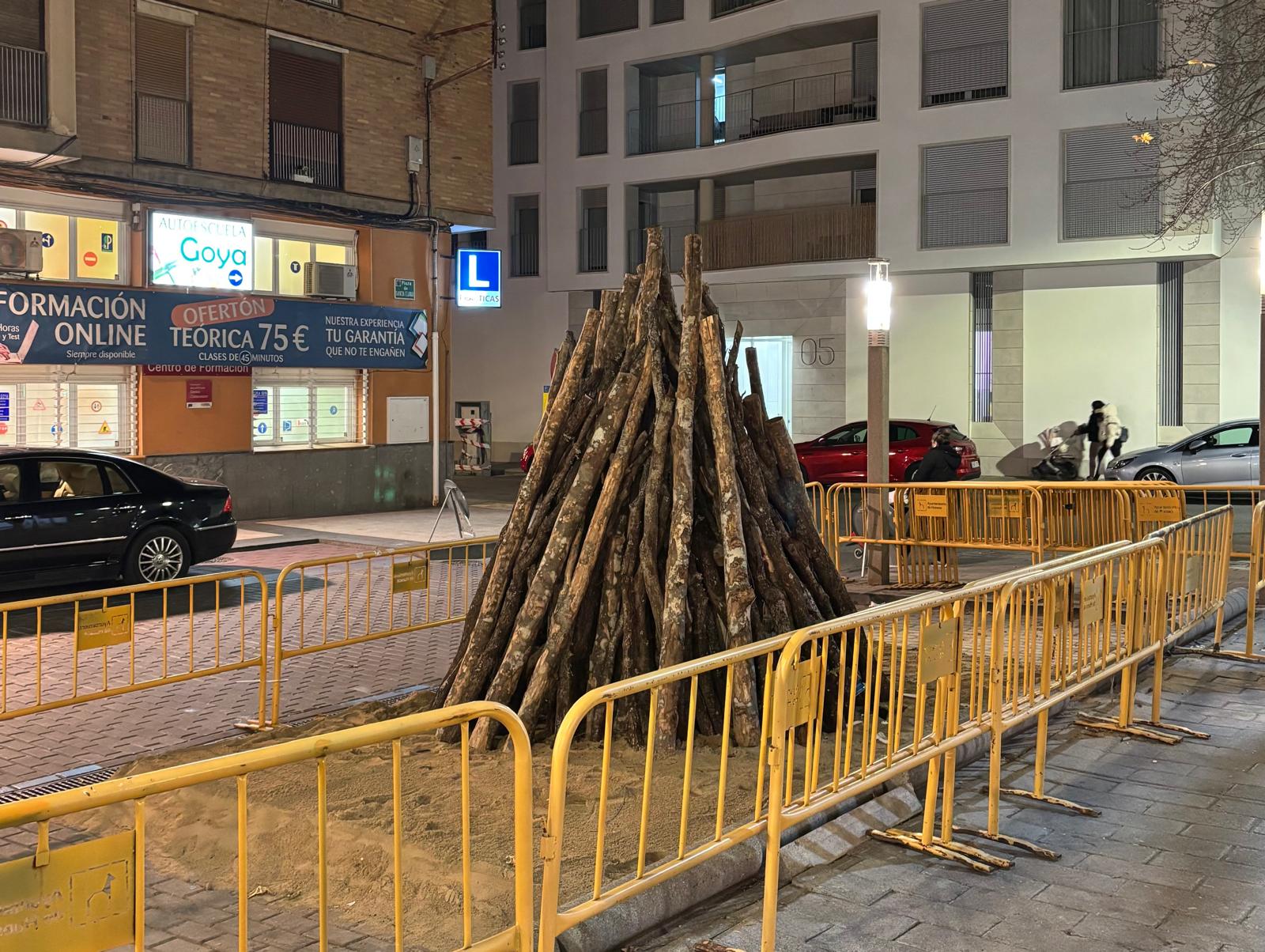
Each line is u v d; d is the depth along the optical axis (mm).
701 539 6613
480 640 6422
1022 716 5512
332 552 16500
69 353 17453
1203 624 9602
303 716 7562
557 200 34906
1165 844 5145
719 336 6781
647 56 33156
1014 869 4852
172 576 12859
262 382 20391
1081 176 26344
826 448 25297
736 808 5145
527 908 3299
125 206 18203
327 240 21234
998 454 28031
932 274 28656
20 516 11742
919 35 28109
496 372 36406
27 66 16703
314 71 20797
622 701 6129
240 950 2738
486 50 23391
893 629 5055
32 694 8133
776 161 30625
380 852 4633
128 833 2486
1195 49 23047
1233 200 23922
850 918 4348
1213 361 25312
